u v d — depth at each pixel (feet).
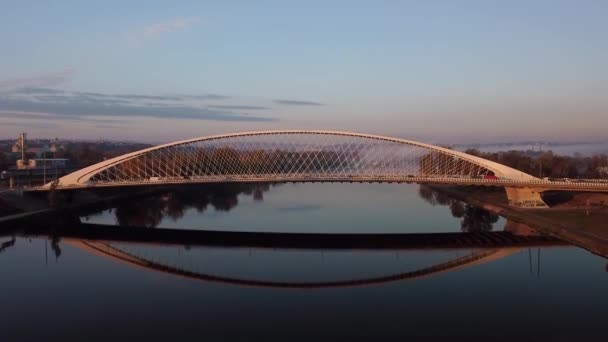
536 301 155.12
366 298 161.58
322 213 372.79
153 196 504.43
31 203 362.74
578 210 313.53
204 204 441.68
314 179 348.59
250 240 267.59
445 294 164.55
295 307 152.66
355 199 482.28
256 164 471.62
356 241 261.03
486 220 327.26
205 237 276.82
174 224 324.19
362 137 401.08
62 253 238.89
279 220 337.11
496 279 181.57
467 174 464.65
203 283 181.88
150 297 164.25
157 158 521.24
